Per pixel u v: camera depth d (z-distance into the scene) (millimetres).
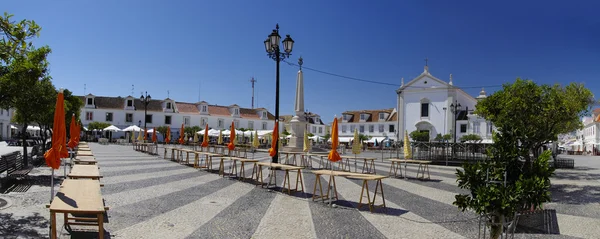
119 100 62125
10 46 6223
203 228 6406
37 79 8906
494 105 13711
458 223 7145
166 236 5883
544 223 5516
